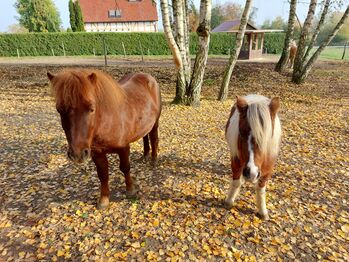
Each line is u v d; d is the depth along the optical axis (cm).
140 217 349
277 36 3409
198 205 373
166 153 537
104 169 342
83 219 348
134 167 478
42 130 684
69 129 242
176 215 353
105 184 357
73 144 243
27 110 877
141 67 1705
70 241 312
